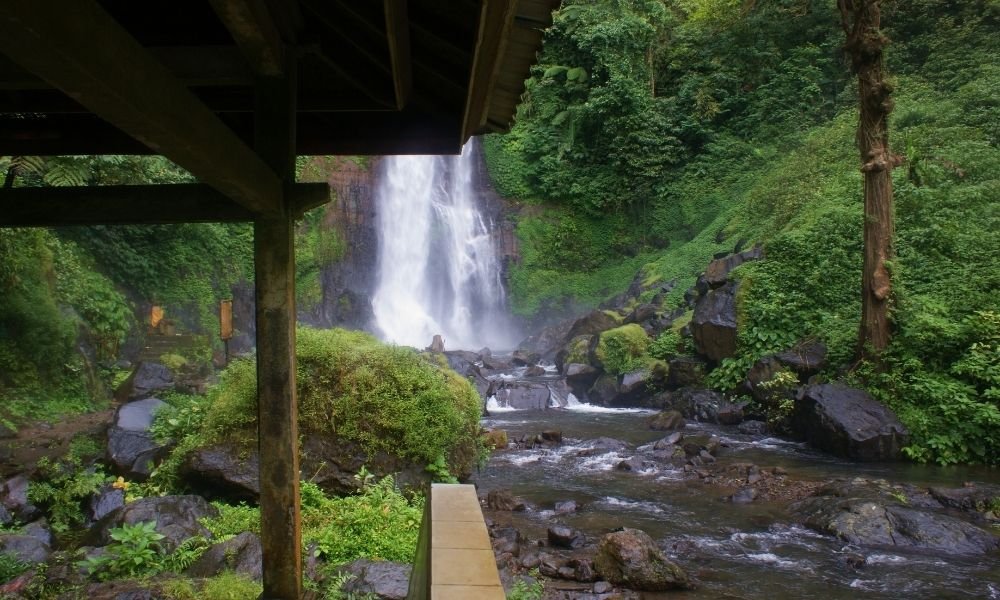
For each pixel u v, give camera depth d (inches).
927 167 525.0
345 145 211.8
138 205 144.4
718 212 881.5
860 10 436.5
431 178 1032.2
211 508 234.8
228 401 269.3
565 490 345.7
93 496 270.2
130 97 70.7
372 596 171.9
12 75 149.6
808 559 248.5
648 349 609.3
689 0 1047.6
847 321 478.9
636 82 980.6
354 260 925.2
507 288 1022.4
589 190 1023.6
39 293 452.8
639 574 223.1
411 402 276.4
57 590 174.4
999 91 621.0
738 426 481.7
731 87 974.4
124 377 490.0
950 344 411.2
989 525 276.2
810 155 713.6
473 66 119.0
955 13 772.0
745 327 523.2
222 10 125.8
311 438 268.7
